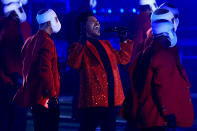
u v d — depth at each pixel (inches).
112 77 390.6
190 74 1043.3
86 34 398.6
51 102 383.2
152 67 321.7
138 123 334.3
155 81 318.7
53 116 391.5
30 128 613.9
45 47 382.6
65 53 937.5
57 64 393.4
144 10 497.7
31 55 391.2
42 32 396.2
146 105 326.6
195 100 834.8
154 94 323.6
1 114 445.1
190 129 586.6
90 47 390.9
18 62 435.8
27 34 491.2
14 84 441.4
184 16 1177.4
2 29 436.8
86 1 579.5
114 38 653.3
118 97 394.3
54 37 861.8
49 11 402.6
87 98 386.0
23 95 398.6
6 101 441.7
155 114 325.1
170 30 331.6
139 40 489.7
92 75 386.0
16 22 445.7
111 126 390.9
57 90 391.5
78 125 633.6
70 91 952.9
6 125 446.9
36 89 384.8
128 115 342.0
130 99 341.7
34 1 1055.6
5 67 435.2
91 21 397.7
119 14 625.3
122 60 409.4
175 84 317.7
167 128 325.7
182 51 1100.5
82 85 389.7
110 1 984.9
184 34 1150.3
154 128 327.6
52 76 380.8
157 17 335.0
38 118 390.0
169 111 313.9
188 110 321.4
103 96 385.7
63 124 639.8
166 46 328.5
